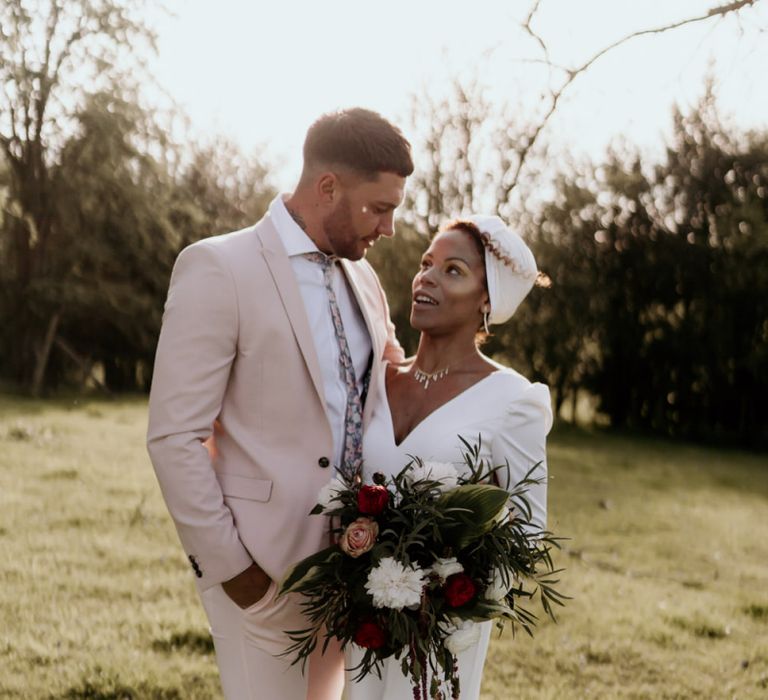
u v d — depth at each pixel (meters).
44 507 7.81
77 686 4.16
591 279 22.94
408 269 18.03
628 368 23.50
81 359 24.17
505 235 2.65
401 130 2.68
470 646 2.41
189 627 5.00
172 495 2.51
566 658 5.21
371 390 2.78
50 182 22.58
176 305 2.56
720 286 22.28
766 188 22.41
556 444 18.94
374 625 2.33
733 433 22.91
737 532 9.97
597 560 8.02
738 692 4.89
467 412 2.64
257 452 2.59
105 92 21.67
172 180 24.56
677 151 22.77
